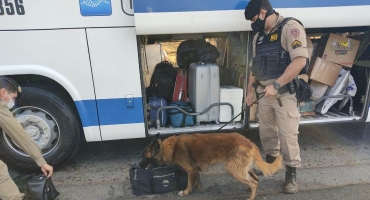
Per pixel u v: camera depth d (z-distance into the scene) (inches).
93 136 123.2
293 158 106.7
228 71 154.2
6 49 107.9
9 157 122.3
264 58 101.0
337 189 113.7
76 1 107.7
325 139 162.6
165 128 134.2
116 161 141.1
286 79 93.8
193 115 133.6
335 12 118.1
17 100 116.6
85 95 117.7
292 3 114.5
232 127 136.0
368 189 113.5
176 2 108.1
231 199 108.2
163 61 155.0
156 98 138.3
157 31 110.3
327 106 146.2
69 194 113.4
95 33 111.7
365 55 146.6
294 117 103.3
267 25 98.4
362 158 139.5
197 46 145.6
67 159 129.1
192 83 136.1
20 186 99.6
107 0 109.3
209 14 111.4
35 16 106.7
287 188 110.1
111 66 116.1
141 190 110.3
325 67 140.3
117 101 120.5
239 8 112.7
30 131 122.0
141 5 106.3
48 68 112.3
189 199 108.7
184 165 105.3
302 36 92.4
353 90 145.3
